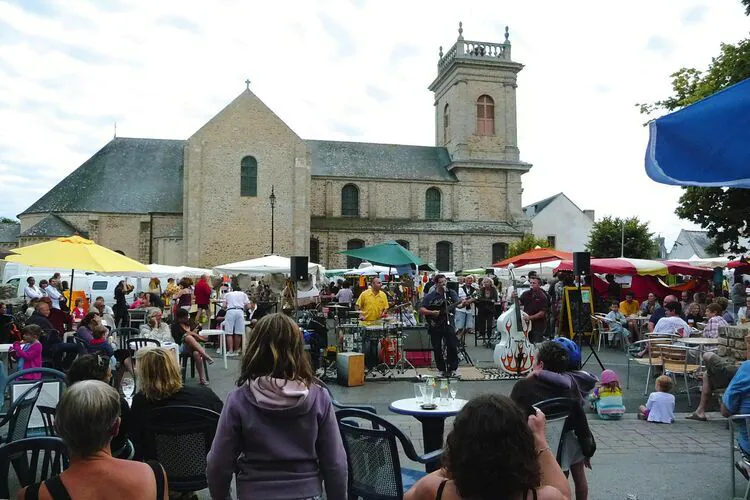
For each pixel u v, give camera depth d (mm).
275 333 3309
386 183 51438
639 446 7480
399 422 8789
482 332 18859
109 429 2812
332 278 37250
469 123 52438
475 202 52312
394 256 14938
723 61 17672
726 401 5910
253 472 3223
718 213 17891
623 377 12945
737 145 4379
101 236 44219
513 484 2324
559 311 18094
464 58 51906
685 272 20844
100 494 2709
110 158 47438
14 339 13852
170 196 46219
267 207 44344
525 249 47781
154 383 4883
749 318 13102
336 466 3320
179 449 4879
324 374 12688
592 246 55094
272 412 3201
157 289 25094
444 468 2686
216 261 43344
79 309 19500
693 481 6176
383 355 13469
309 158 45375
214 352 17766
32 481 5035
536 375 5223
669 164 4637
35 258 11602
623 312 18719
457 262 48969
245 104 44562
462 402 6105
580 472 5016
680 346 10523
